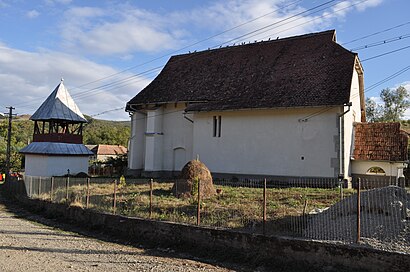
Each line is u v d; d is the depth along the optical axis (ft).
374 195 34.71
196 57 105.70
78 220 56.29
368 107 178.09
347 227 32.91
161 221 42.83
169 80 101.96
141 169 100.94
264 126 77.82
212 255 36.50
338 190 60.64
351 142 75.10
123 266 32.63
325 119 70.90
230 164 81.56
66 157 102.06
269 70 85.61
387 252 27.94
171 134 95.40
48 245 41.78
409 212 32.24
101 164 147.54
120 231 47.32
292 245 32.37
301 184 71.72
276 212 41.83
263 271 31.86
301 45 87.61
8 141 145.69
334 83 72.33
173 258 35.99
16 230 51.62
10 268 31.09
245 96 81.35
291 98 73.61
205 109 83.41
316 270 30.58
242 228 37.32
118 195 59.11
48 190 75.05
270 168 76.33
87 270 31.04
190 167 58.54
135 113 101.50
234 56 96.89
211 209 45.16
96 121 448.24
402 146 71.20
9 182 107.55
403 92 171.32
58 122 107.76
